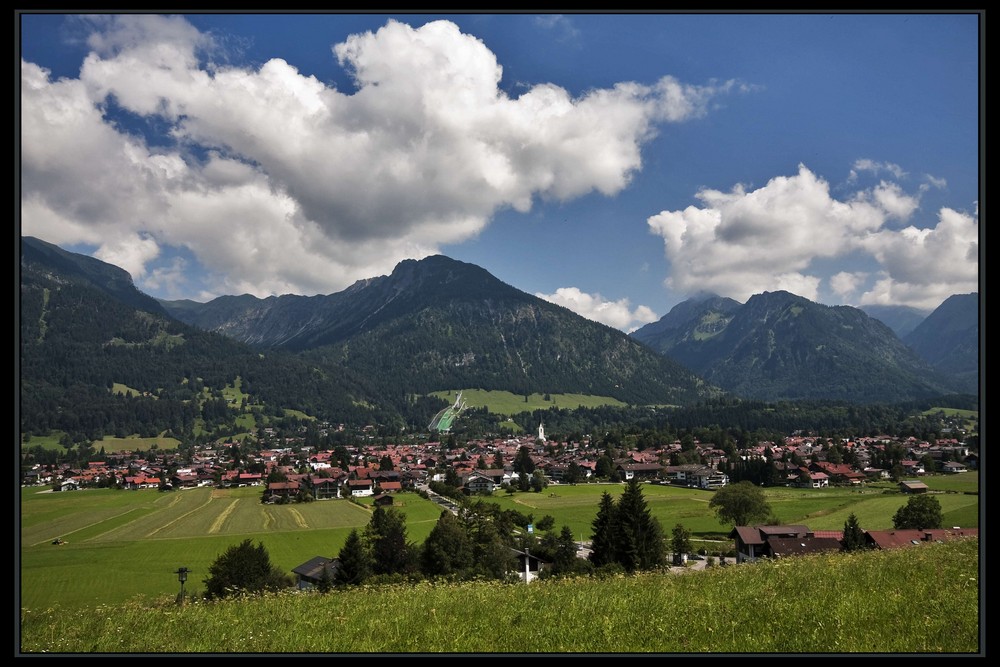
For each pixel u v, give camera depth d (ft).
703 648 33.06
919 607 39.52
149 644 38.70
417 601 50.98
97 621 46.42
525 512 371.35
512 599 49.78
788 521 286.87
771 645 33.24
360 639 38.32
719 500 280.92
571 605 46.01
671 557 226.99
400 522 213.25
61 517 364.58
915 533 170.40
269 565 165.48
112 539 278.26
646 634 36.60
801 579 52.39
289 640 38.86
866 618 37.78
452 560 184.14
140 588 169.89
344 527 311.88
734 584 52.75
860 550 75.77
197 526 321.11
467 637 37.47
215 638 40.19
